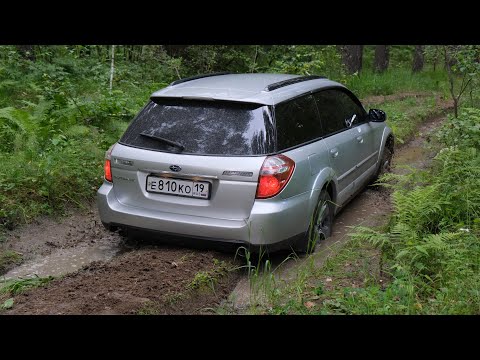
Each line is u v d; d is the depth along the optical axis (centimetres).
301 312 405
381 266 468
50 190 666
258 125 484
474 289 411
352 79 1723
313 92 585
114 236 609
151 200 498
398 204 536
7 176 670
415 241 471
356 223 638
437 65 2344
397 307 396
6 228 602
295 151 503
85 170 733
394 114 1259
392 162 929
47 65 1174
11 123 827
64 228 625
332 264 494
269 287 438
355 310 401
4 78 1105
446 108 1423
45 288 451
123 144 518
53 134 809
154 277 452
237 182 468
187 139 491
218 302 439
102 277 457
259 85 541
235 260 500
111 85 1203
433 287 438
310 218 513
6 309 414
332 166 568
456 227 521
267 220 462
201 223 476
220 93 510
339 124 620
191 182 482
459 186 585
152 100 534
